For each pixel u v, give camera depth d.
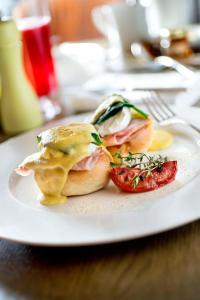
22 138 0.71
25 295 0.40
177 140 0.67
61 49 1.37
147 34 1.12
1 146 0.69
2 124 0.82
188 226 0.45
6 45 0.76
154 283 0.39
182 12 1.17
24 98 0.80
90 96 0.89
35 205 0.54
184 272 0.39
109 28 1.15
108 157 0.56
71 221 0.46
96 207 0.52
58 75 1.11
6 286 0.41
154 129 0.69
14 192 0.57
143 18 1.11
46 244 0.42
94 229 0.44
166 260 0.41
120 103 0.64
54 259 0.44
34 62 0.89
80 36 1.65
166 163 0.55
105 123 0.63
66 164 0.53
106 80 0.97
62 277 0.41
